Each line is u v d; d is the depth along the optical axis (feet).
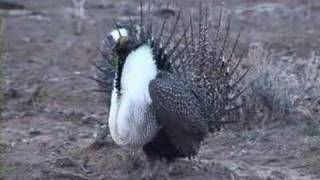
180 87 42.86
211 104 46.09
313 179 46.47
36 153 50.55
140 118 42.19
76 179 45.78
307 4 119.75
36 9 117.60
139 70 42.32
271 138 53.01
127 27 49.47
